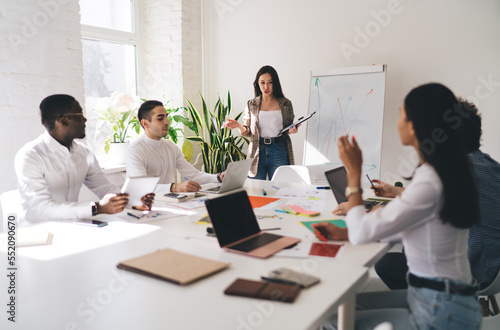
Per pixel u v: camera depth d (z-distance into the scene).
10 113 3.04
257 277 1.24
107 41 4.28
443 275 1.24
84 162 2.40
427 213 1.21
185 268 1.27
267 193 2.52
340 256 1.43
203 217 1.93
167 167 2.99
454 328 1.21
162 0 4.52
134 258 1.36
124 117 3.93
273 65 4.47
